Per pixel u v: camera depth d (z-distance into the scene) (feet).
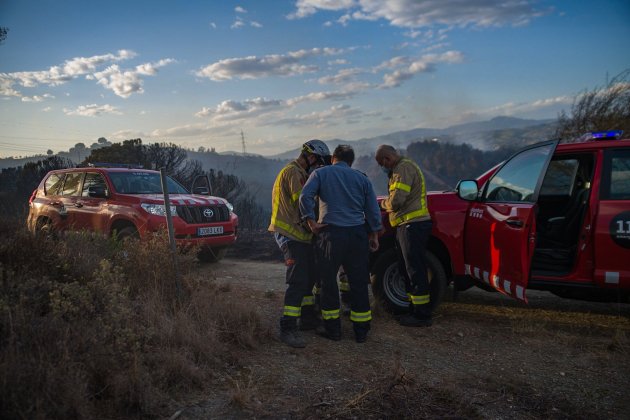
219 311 13.60
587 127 42.80
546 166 13.96
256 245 35.12
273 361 11.85
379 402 9.77
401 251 15.51
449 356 12.85
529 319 16.03
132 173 26.94
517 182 14.97
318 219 13.83
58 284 11.53
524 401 10.27
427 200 16.60
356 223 13.53
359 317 13.57
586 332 14.89
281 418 8.98
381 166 15.81
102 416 8.22
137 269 14.75
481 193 16.02
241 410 9.16
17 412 7.27
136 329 10.84
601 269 13.57
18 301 10.20
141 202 23.68
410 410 9.52
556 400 10.36
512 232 13.64
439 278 15.85
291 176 13.73
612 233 13.42
